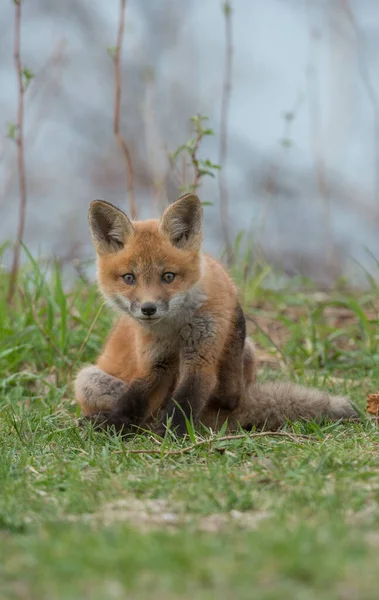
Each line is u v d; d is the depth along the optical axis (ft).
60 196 98.68
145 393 33.32
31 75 48.85
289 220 95.91
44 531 20.25
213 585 16.48
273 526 19.84
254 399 34.14
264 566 17.06
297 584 16.38
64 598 16.03
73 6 105.60
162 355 33.55
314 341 44.42
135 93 101.71
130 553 17.46
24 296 46.88
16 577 17.17
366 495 22.53
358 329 46.57
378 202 91.40
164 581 16.47
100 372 35.65
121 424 32.63
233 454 27.40
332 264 73.51
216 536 19.47
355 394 38.17
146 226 34.01
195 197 33.01
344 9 90.38
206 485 23.76
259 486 23.98
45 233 95.45
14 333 43.47
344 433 30.83
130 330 35.55
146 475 25.72
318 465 25.21
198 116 42.86
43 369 42.65
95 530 20.01
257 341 46.42
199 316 32.60
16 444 30.35
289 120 71.05
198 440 29.48
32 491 23.82
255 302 50.24
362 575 16.67
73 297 49.21
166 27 106.52
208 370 32.63
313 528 19.38
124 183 99.55
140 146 100.58
